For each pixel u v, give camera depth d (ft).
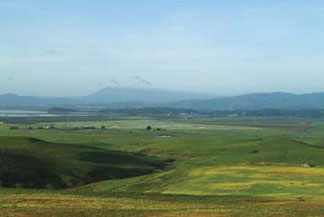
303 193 233.55
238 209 165.99
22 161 334.24
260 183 269.85
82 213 153.99
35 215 149.59
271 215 151.33
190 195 221.87
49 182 315.17
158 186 284.82
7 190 223.51
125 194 215.51
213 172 325.21
